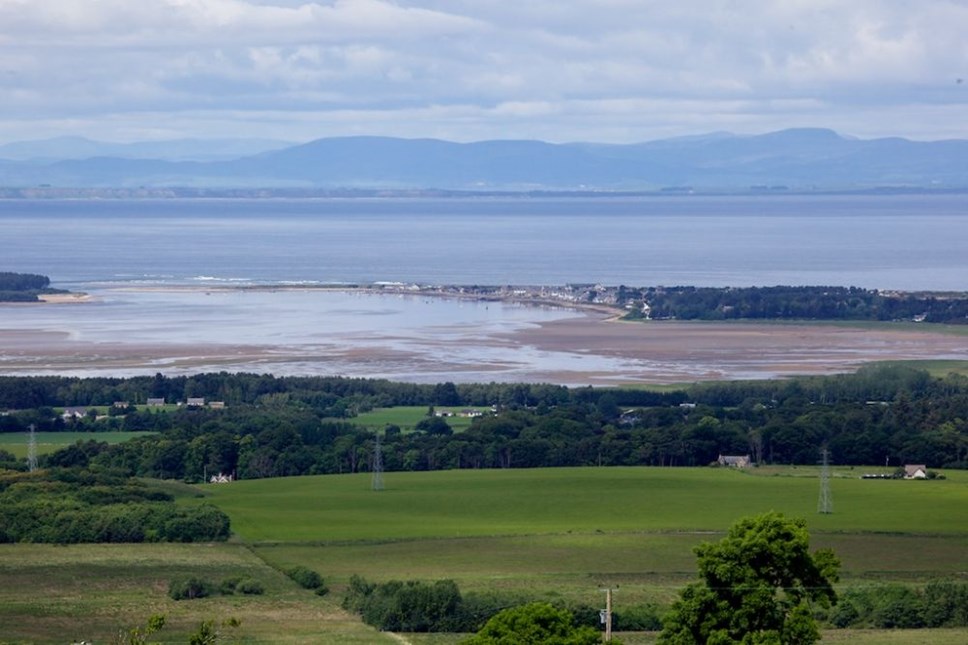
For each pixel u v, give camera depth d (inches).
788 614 7327.8
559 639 7101.4
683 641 7278.5
